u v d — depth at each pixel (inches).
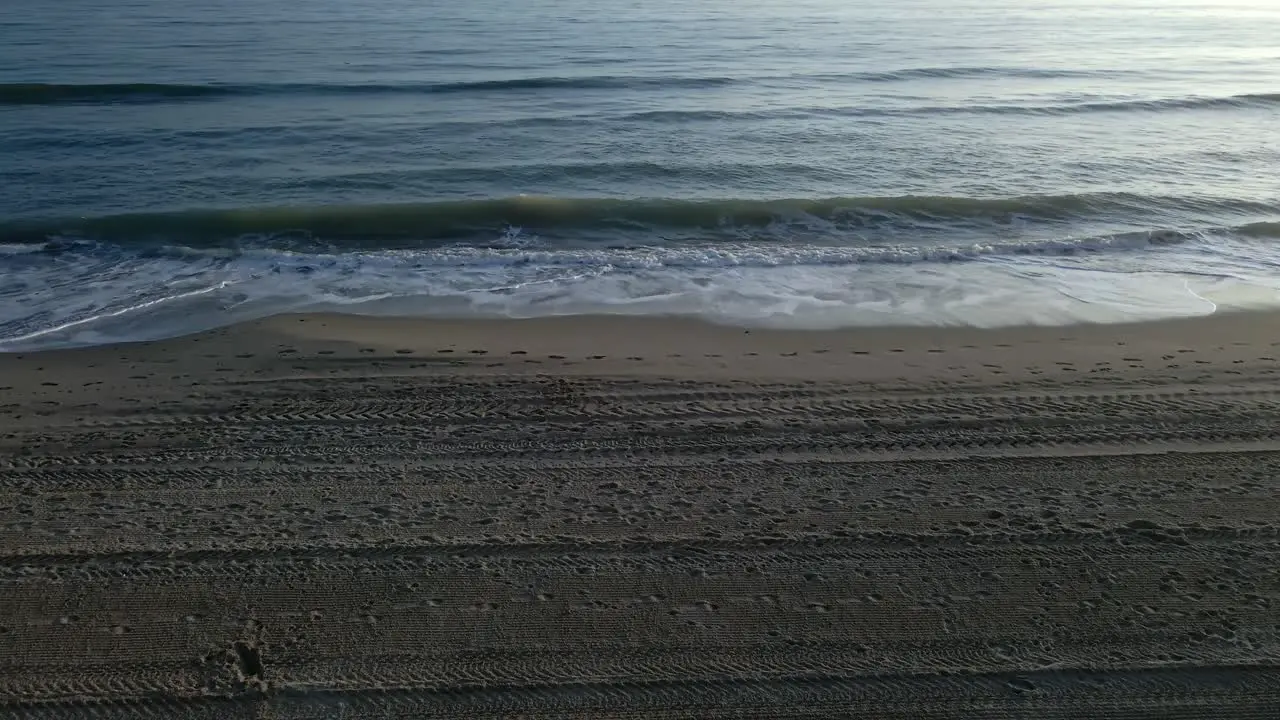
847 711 141.0
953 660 150.6
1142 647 153.1
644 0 2166.6
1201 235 410.9
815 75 949.8
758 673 147.6
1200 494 196.7
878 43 1309.1
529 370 267.0
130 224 405.4
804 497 195.2
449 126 664.4
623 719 138.9
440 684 144.6
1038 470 206.5
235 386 252.7
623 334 300.7
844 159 576.1
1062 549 177.8
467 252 382.3
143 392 247.8
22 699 139.9
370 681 144.9
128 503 190.5
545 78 879.1
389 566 170.6
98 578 165.9
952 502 193.5
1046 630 157.1
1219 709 141.1
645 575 169.2
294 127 651.5
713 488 198.5
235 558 171.9
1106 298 336.8
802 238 420.5
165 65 951.6
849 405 241.6
